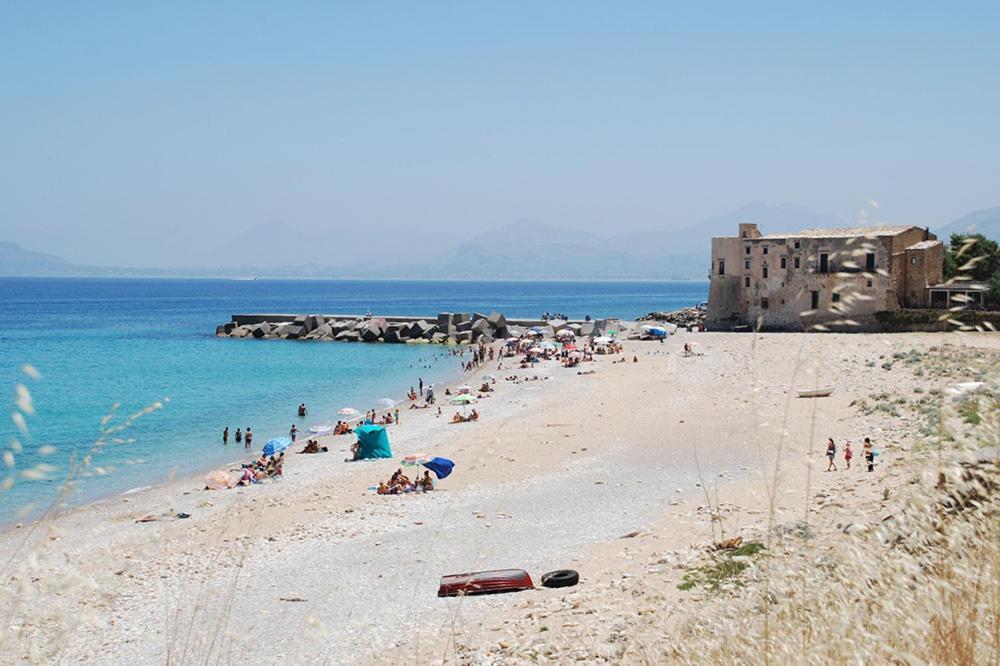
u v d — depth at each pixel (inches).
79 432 2210.9
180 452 2070.6
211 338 5462.6
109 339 5393.7
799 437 1502.2
